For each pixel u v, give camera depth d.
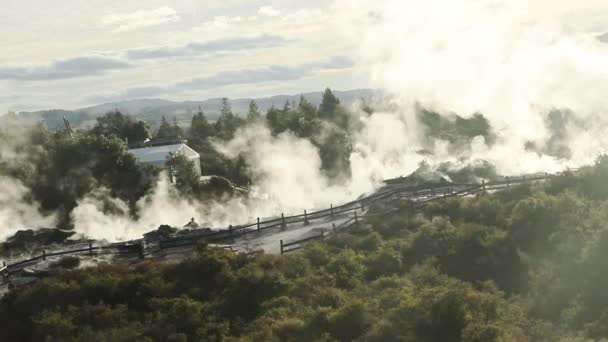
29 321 36.16
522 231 40.97
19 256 53.34
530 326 31.50
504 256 39.19
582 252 36.38
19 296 38.03
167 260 45.09
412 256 41.56
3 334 35.94
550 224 41.38
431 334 29.72
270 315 33.78
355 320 31.27
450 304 30.69
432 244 41.91
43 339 34.31
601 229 37.53
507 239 40.56
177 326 34.25
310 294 36.00
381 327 30.09
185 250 47.84
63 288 38.22
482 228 42.03
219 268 39.53
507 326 30.45
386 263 40.12
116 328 34.81
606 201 43.94
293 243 43.84
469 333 28.66
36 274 43.22
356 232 46.91
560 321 32.31
